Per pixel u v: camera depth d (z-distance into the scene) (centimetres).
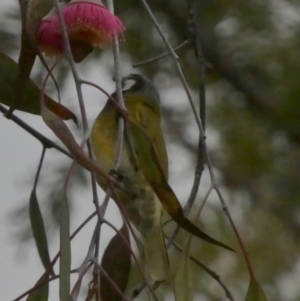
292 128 943
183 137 959
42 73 802
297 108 927
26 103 467
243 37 955
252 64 979
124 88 650
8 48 823
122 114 409
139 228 533
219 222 914
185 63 938
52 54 441
